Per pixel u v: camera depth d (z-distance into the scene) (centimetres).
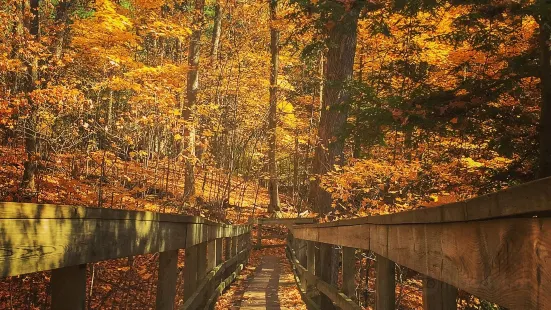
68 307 241
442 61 1184
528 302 159
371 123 856
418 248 282
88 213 252
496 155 1048
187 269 605
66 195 1229
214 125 2634
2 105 1136
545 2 688
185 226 520
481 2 762
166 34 1648
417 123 823
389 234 348
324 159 1509
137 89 1408
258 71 2917
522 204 154
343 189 1434
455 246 225
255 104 3103
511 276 171
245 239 2017
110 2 1489
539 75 797
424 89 925
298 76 3095
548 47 763
